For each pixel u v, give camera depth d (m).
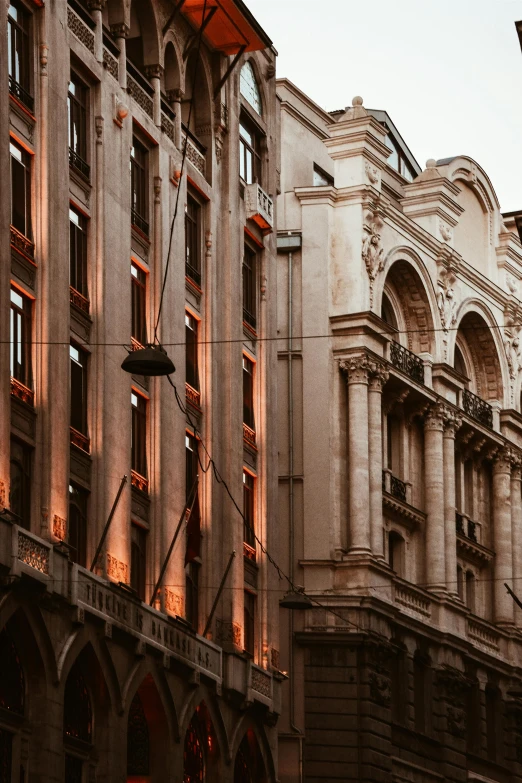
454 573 68.88
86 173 47.50
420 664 66.50
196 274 54.75
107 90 48.62
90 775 44.69
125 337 48.50
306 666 61.59
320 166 70.12
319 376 64.31
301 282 65.50
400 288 70.25
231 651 53.19
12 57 43.91
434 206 71.69
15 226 43.38
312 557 62.69
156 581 49.19
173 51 53.91
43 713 41.75
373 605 62.06
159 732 48.62
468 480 73.81
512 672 72.81
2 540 39.84
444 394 70.31
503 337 76.19
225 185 56.81
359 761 60.47
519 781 71.94
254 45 56.16
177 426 51.41
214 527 53.53
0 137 41.91
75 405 45.94
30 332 43.59
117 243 48.41
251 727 54.91
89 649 44.53
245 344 58.09
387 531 66.31
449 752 66.38
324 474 63.34
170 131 53.53
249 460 57.56
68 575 43.00
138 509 49.00
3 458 40.94
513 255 78.44
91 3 48.78
